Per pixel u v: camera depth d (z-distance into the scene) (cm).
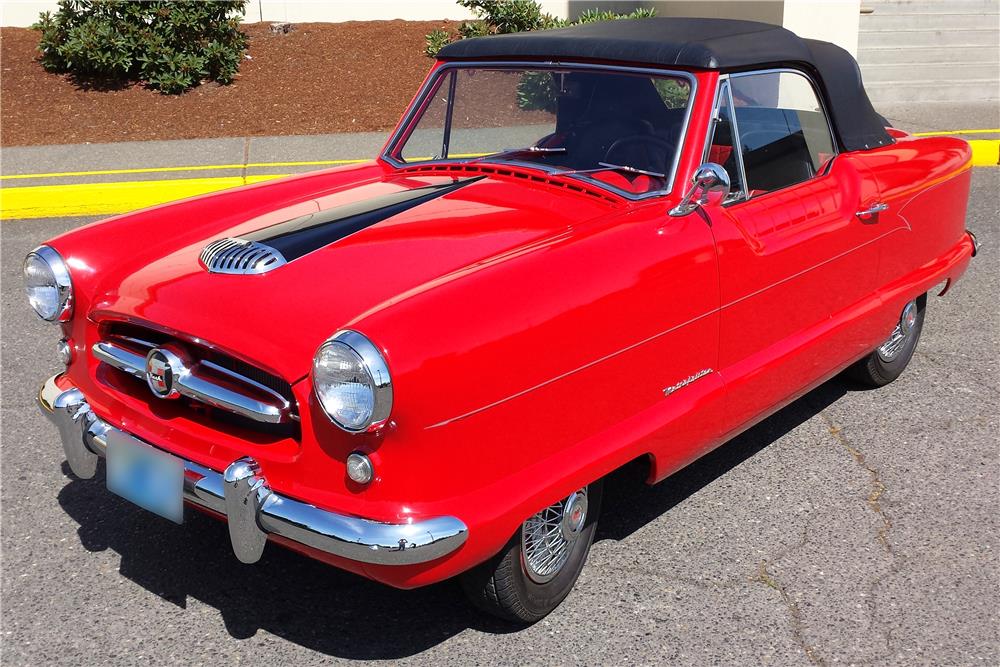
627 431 319
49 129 1036
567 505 316
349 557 264
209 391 288
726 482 416
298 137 1026
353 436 263
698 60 357
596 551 365
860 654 312
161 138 1020
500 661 306
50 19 1207
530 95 395
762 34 387
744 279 357
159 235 364
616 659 308
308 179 420
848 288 420
